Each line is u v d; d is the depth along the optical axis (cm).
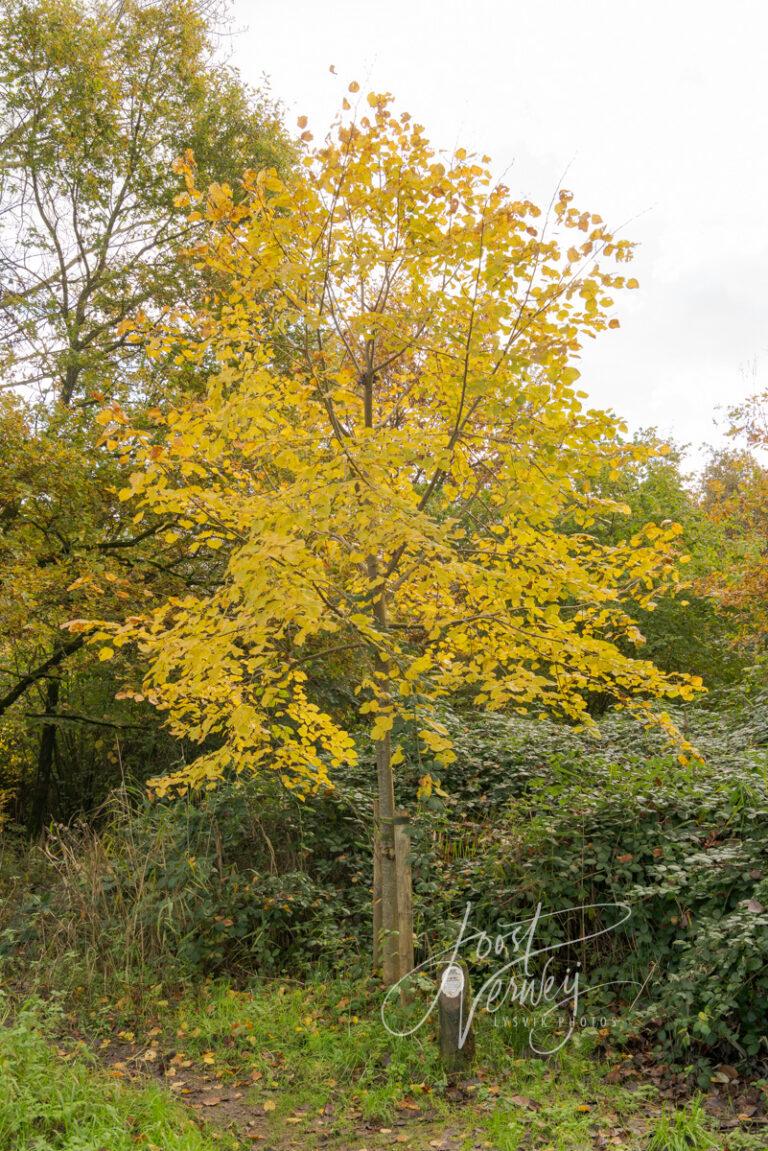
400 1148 397
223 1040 519
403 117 532
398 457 495
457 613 600
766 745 769
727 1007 437
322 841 732
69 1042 503
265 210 529
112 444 538
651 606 566
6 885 786
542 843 614
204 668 511
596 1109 421
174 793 792
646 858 583
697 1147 372
